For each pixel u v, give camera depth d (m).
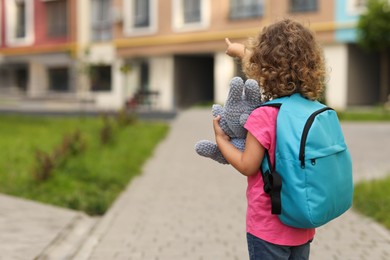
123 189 8.23
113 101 34.06
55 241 5.38
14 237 5.44
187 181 8.83
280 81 2.63
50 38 37.56
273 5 27.06
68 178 8.36
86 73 28.38
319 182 2.47
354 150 11.96
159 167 10.25
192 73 32.69
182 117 21.42
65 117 22.84
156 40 31.77
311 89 2.65
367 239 5.49
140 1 32.53
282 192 2.50
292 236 2.60
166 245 5.31
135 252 5.08
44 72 38.28
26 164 9.68
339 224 6.09
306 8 26.12
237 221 6.26
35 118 21.05
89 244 5.45
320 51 2.70
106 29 34.75
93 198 7.36
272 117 2.59
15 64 39.69
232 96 2.71
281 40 2.63
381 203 6.71
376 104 26.77
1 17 39.94
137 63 33.06
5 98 33.81
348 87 25.56
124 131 15.21
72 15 36.19
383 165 9.99
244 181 8.81
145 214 6.62
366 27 21.20
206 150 2.85
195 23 30.17
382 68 26.58
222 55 29.42
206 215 6.55
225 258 4.89
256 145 2.59
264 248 2.61
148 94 30.48
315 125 2.51
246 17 28.11
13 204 6.99
